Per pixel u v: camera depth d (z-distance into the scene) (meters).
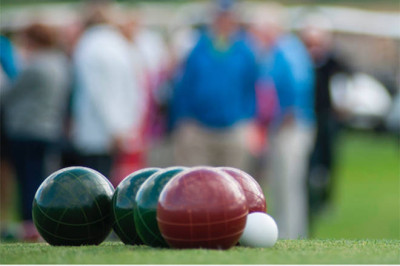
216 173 12.52
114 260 11.83
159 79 31.00
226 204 12.26
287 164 26.67
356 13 65.56
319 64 32.06
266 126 26.95
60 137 25.56
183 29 40.78
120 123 25.03
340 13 65.00
